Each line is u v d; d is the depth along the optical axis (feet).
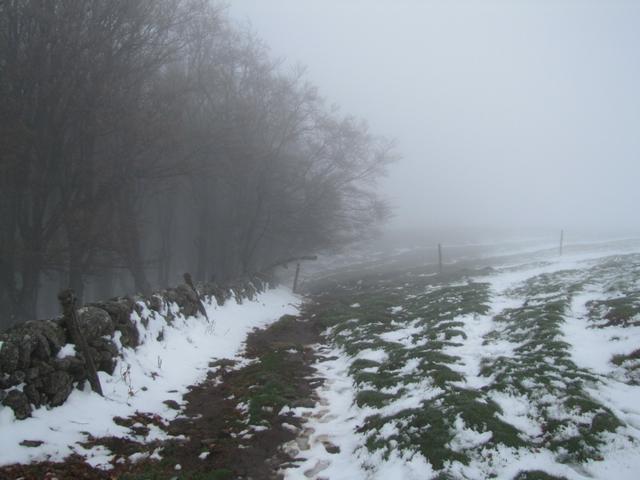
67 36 54.44
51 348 20.62
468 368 25.71
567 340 27.81
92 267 68.39
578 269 65.46
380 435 19.03
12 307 59.57
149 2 63.21
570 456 16.16
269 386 25.84
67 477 15.57
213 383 27.78
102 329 24.44
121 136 67.56
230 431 20.97
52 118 58.34
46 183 59.26
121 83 62.85
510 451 16.62
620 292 39.81
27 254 56.90
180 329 34.55
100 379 23.20
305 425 21.52
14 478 14.90
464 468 15.90
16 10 52.75
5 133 50.67
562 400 19.61
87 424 19.47
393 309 48.42
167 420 22.13
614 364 23.52
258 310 56.18
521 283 57.31
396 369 26.89
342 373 29.19
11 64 53.57
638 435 16.71
